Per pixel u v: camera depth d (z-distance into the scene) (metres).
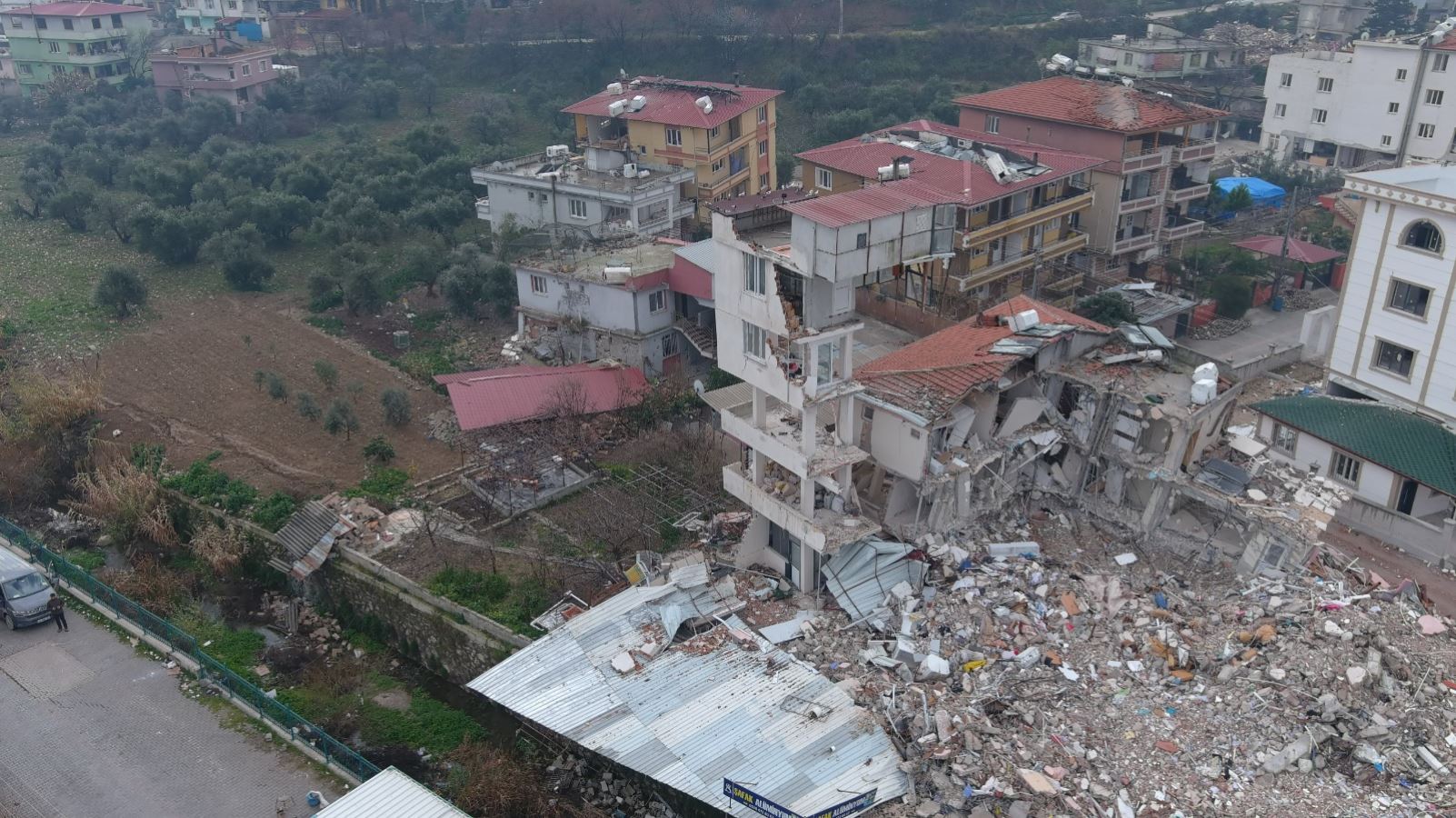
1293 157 87.31
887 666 29.08
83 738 30.45
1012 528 34.72
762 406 32.34
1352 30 110.75
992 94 69.00
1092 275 60.28
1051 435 34.12
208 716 31.48
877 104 92.50
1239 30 109.88
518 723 32.09
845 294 29.47
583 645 30.08
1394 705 26.62
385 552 37.28
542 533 38.28
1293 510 32.03
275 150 82.75
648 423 45.19
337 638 36.50
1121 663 28.91
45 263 67.69
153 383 51.44
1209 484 32.84
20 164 89.44
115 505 40.91
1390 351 43.88
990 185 54.16
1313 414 40.72
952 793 24.73
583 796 28.61
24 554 39.44
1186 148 62.72
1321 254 61.84
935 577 32.09
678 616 30.84
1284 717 26.39
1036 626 30.33
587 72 103.75
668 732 26.86
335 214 69.69
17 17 109.25
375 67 106.38
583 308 51.91
